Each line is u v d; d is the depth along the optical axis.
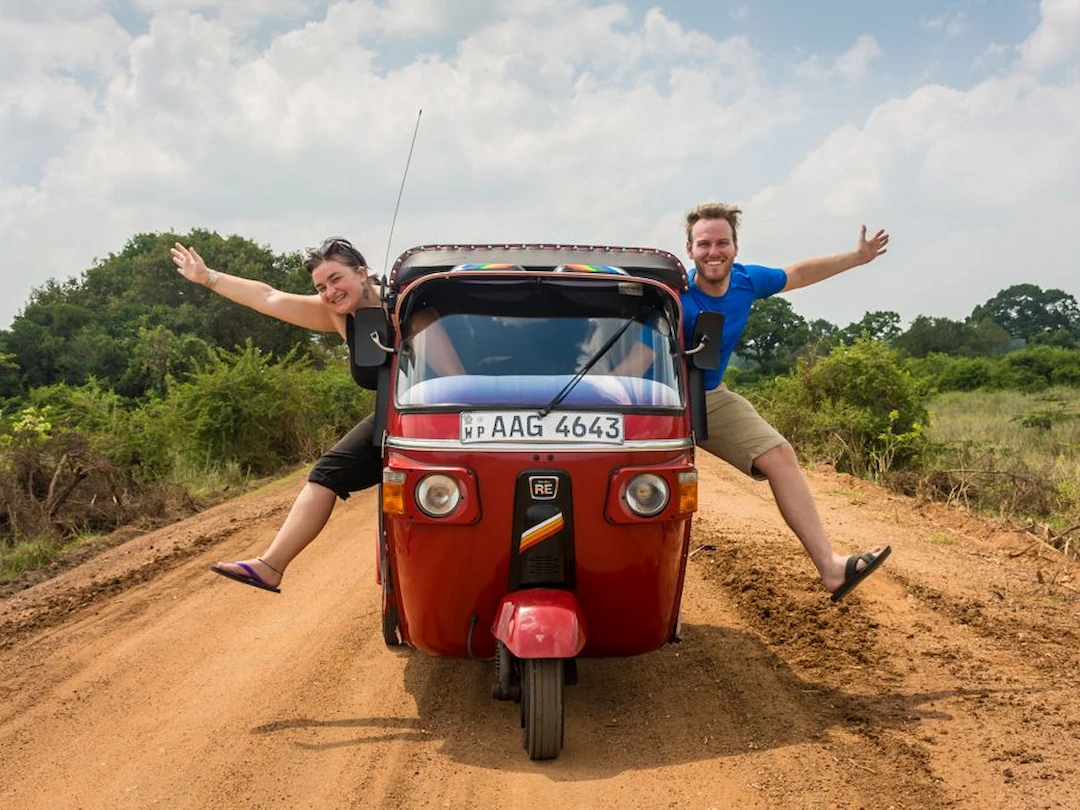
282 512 12.14
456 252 5.80
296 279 48.38
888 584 7.79
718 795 4.42
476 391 5.02
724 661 6.26
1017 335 112.25
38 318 41.84
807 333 77.62
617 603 5.03
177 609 7.84
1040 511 11.72
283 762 4.92
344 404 23.53
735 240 5.97
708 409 6.11
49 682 6.23
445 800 4.45
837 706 5.45
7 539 10.80
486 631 5.11
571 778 4.65
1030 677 5.76
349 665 6.39
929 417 18.59
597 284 5.35
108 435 15.01
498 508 4.84
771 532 10.05
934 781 4.47
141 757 5.05
